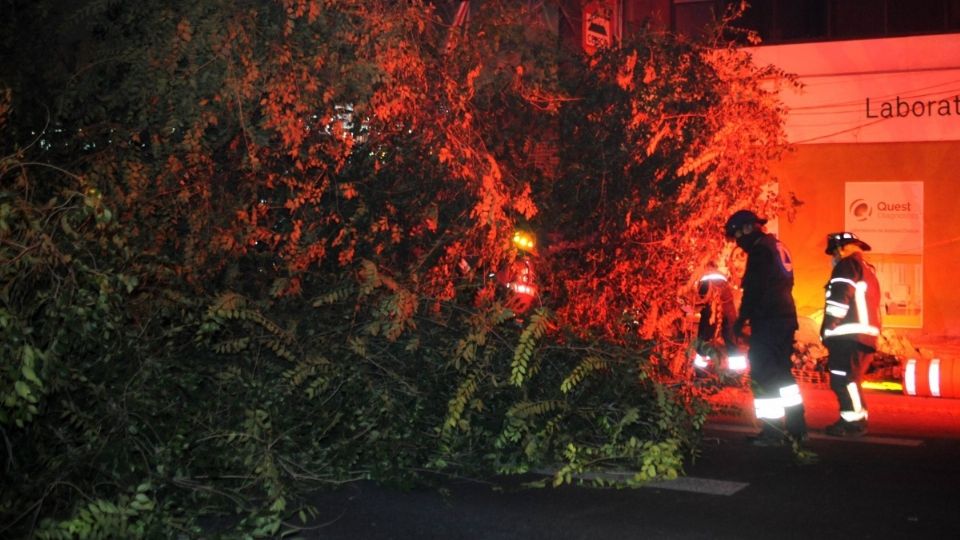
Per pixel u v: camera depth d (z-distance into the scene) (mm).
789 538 5418
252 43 7617
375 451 6777
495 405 7363
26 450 5352
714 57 11789
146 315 6309
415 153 8680
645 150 10891
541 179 10570
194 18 7516
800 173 20406
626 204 10719
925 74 19578
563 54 10906
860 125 20031
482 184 8508
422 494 6512
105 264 5816
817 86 20281
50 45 7906
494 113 10297
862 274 8867
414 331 7605
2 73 7520
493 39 9750
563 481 6840
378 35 7953
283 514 5812
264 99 7594
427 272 8227
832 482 6812
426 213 8422
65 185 7207
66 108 7602
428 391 7281
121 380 5820
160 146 7535
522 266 9336
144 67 7500
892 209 19844
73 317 5195
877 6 20000
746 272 8289
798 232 20438
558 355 7457
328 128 8125
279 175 8055
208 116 7457
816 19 20375
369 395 7055
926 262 19641
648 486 6711
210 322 6641
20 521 5098
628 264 10727
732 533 5527
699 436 7770
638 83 11102
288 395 6820
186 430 5988
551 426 7082
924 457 7797
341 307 7621
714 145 11148
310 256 7820
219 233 7426
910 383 12492
